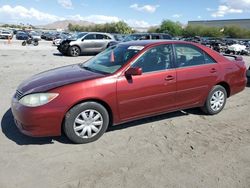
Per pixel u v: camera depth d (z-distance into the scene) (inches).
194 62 197.3
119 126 189.2
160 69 180.2
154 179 128.7
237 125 197.6
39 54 691.4
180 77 186.9
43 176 129.0
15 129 179.5
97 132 164.7
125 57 177.8
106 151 154.3
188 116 212.2
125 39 748.6
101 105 162.4
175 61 187.9
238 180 129.8
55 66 463.2
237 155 153.2
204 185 125.3
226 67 212.7
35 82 166.4
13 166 136.6
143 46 180.9
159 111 184.7
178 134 179.2
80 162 141.9
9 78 339.9
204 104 208.7
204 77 199.2
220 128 191.0
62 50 683.4
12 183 123.3
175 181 127.6
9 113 209.0
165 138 172.7
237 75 221.5
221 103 217.3
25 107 148.9
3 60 518.6
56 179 127.0
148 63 177.0
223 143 167.6
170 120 203.0
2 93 265.7
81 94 153.5
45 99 148.7
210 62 205.8
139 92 171.0
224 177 131.9
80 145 160.4
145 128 187.2
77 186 122.3
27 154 148.3
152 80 174.7
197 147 161.5
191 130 186.1
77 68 191.9
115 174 131.9
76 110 154.5
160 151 155.7
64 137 169.6
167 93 182.9
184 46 195.8
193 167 139.7
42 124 148.9
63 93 150.7
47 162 140.9
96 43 707.4
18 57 584.4
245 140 172.6
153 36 739.4
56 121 150.9
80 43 682.8
